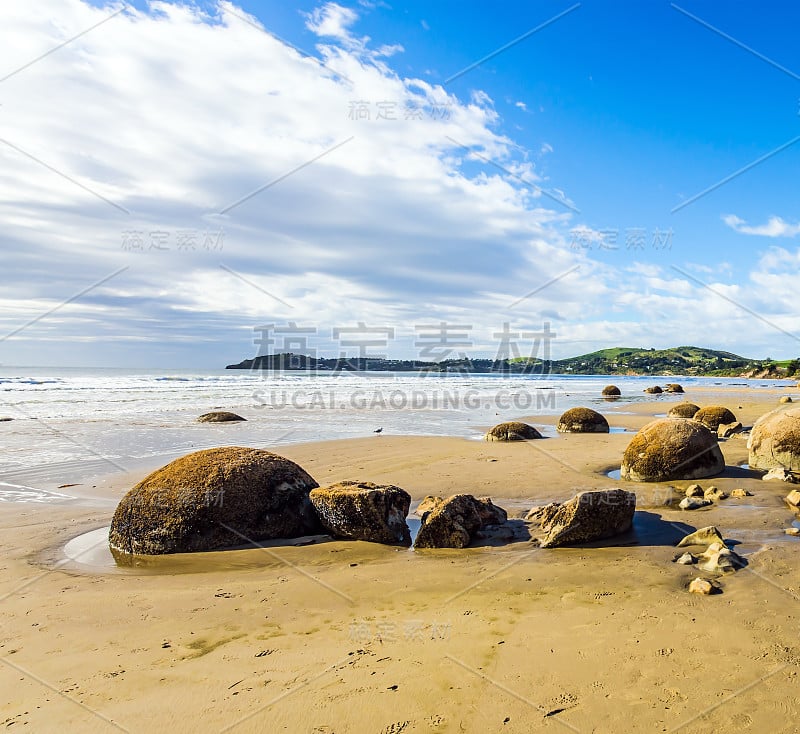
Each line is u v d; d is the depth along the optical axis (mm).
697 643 4098
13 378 55312
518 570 5973
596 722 3197
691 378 91688
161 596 5473
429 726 3205
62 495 9984
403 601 5195
